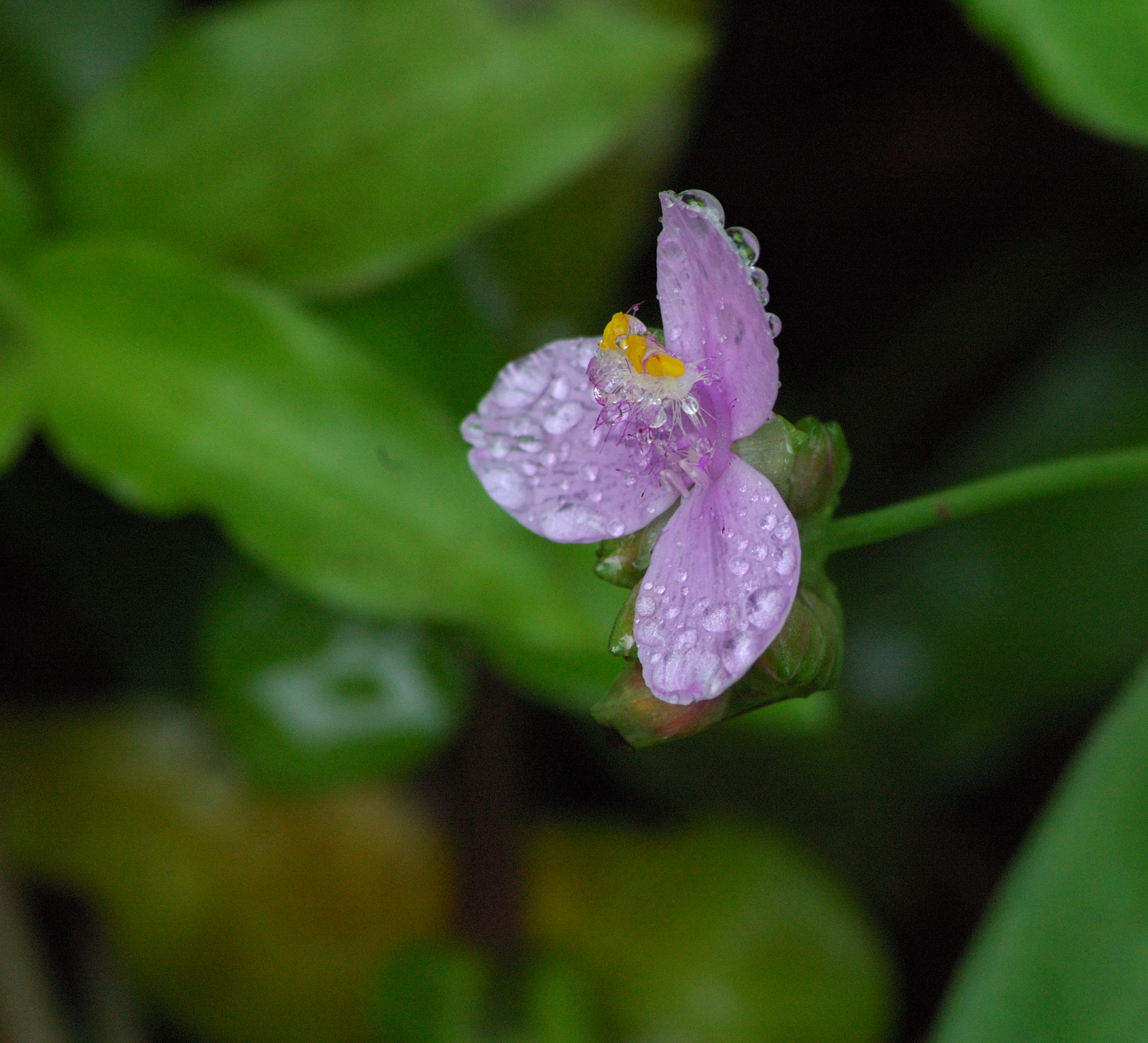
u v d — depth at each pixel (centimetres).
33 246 28
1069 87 27
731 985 29
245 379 27
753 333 25
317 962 29
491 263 29
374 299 28
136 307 27
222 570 29
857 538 25
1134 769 26
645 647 24
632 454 25
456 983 29
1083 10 27
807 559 25
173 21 29
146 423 27
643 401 25
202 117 28
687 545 25
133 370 27
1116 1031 26
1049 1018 26
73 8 29
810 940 29
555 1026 28
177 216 28
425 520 27
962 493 25
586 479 25
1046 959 26
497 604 27
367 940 29
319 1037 29
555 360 25
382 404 27
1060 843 26
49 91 29
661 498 25
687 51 28
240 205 28
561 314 29
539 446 25
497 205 28
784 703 27
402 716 28
